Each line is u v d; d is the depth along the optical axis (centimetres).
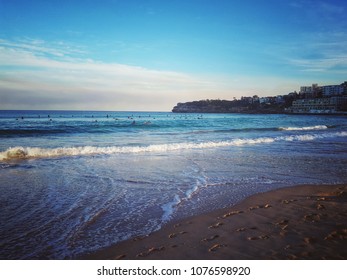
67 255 390
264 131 3203
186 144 1672
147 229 480
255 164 1112
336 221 513
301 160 1218
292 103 19225
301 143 1944
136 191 712
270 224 501
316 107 17175
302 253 390
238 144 1856
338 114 14288
